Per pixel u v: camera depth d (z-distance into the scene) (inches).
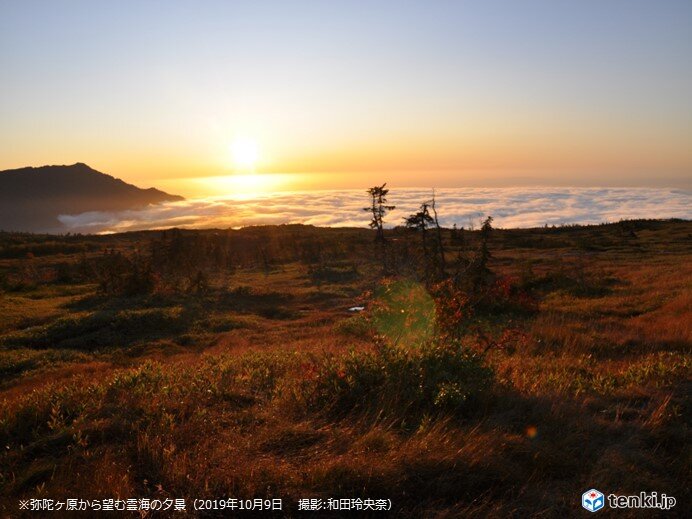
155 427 194.7
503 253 2561.5
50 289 1721.2
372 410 210.7
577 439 191.6
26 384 592.7
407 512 144.3
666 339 514.3
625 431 199.5
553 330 554.3
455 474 159.5
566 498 152.4
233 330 956.6
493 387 245.0
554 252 2522.1
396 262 1198.9
